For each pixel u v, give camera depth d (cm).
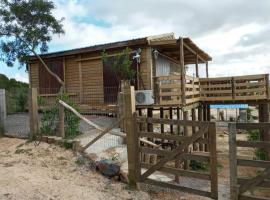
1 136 1170
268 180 642
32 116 1098
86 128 1285
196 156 736
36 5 1880
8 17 1878
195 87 1520
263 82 1480
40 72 2002
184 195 861
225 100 1557
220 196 970
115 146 1051
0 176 755
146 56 1566
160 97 1323
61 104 1081
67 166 883
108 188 781
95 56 1756
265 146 639
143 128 962
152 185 862
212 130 703
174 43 1445
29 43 1928
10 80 3014
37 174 798
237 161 667
